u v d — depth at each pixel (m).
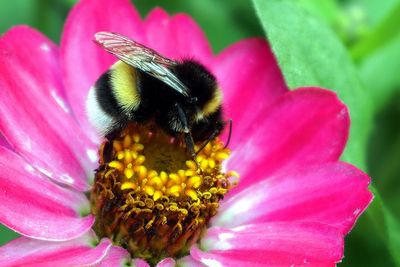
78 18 0.17
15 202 0.15
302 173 0.16
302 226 0.16
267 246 0.16
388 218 0.17
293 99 0.17
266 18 0.17
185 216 0.16
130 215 0.16
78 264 0.15
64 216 0.16
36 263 0.14
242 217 0.16
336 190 0.16
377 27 0.19
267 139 0.17
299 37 0.17
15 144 0.15
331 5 0.20
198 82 0.16
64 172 0.16
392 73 0.21
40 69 0.16
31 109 0.16
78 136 0.16
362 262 0.19
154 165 0.16
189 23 0.18
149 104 0.16
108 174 0.16
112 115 0.16
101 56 0.17
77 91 0.17
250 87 0.17
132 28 0.17
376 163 0.21
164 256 0.16
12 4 0.20
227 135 0.17
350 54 0.19
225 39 0.21
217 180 0.16
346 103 0.18
